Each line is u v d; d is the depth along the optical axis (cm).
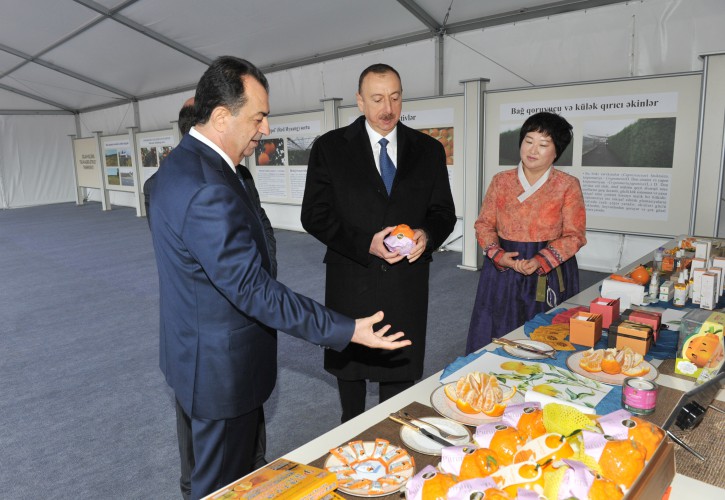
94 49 888
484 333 218
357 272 187
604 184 484
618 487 68
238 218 113
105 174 1279
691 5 466
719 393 118
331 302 195
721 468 92
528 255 208
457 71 634
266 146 847
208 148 122
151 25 746
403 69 695
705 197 429
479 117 538
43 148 1437
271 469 91
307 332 115
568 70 549
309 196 187
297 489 83
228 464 134
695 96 423
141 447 248
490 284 217
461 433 101
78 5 704
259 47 789
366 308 188
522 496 67
